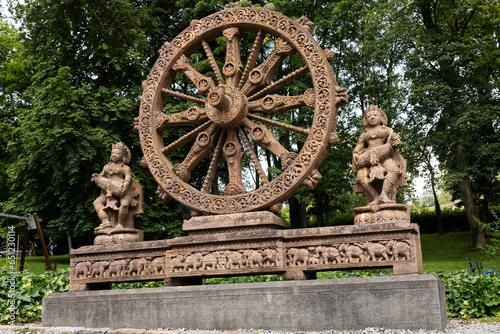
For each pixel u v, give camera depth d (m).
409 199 17.92
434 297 4.20
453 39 15.39
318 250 4.82
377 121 5.17
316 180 5.30
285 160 5.52
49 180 15.09
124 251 5.62
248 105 5.86
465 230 24.09
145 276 5.49
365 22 15.91
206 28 6.25
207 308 4.84
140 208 6.04
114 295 5.24
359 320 4.36
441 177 15.89
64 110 13.82
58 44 15.26
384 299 4.33
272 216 5.25
